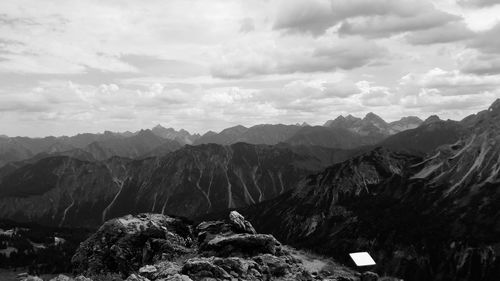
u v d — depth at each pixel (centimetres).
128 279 3294
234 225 5144
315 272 4209
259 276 3709
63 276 3669
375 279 4112
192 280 3297
